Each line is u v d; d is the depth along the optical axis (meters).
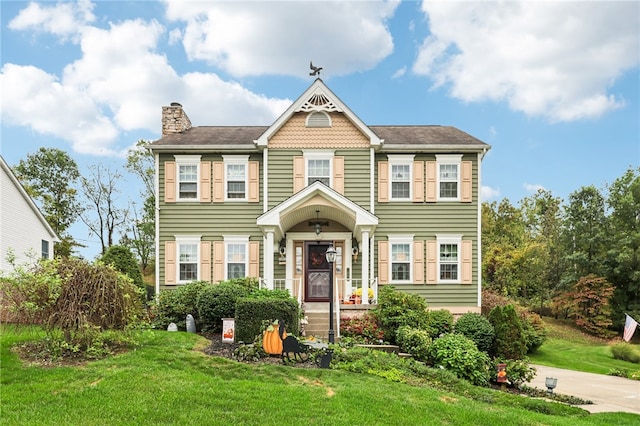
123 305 9.27
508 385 11.35
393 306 14.38
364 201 17.36
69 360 8.56
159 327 13.65
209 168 17.66
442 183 17.72
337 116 17.61
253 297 12.64
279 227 15.47
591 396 11.43
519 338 13.67
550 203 40.72
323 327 14.34
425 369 10.22
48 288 8.60
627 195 29.34
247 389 7.48
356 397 7.45
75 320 8.64
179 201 17.55
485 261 33.09
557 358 18.84
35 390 7.02
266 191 17.33
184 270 17.39
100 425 5.94
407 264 17.47
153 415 6.31
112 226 36.19
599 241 29.02
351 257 17.48
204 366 8.66
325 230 17.58
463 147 17.45
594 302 27.17
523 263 32.06
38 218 22.45
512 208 39.25
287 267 17.42
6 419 5.99
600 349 21.95
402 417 6.73
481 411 7.44
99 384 7.33
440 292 17.30
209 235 17.45
